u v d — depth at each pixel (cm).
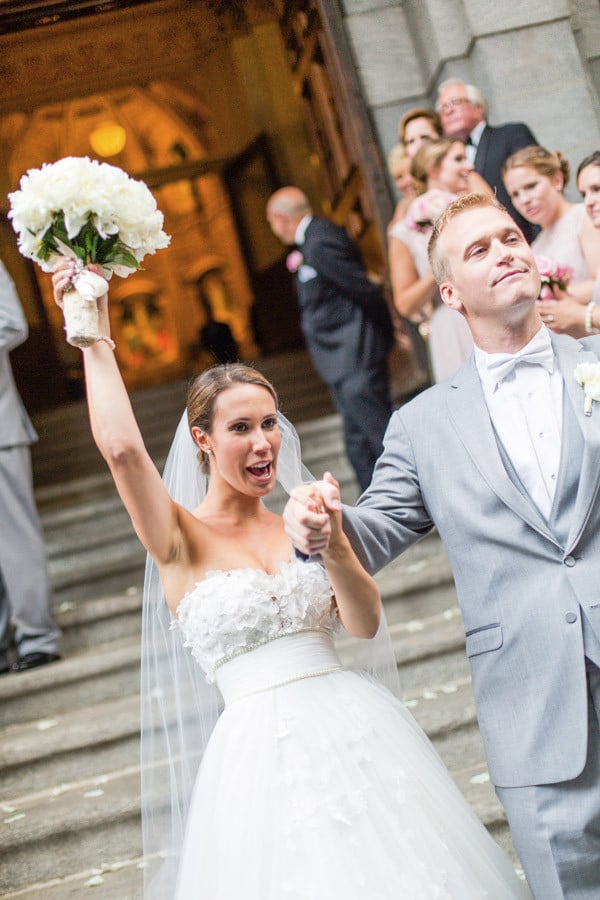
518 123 532
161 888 291
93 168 258
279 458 306
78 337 256
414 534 274
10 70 1069
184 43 1095
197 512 283
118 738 471
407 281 540
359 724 261
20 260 1478
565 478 253
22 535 555
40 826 416
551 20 552
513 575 254
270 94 1406
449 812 264
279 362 1116
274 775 251
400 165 558
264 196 1490
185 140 1798
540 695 249
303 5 682
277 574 271
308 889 238
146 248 265
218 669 270
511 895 262
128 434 260
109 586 655
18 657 587
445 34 561
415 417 276
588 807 245
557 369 266
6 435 556
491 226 260
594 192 451
